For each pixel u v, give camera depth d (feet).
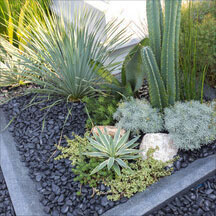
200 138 7.16
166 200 6.22
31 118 9.01
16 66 9.91
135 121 7.58
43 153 7.70
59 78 9.06
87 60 8.74
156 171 6.75
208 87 9.75
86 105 8.66
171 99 8.02
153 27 7.66
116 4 10.33
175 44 7.45
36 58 8.98
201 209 6.33
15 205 6.42
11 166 7.50
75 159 7.13
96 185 6.61
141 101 7.98
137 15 11.07
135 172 6.63
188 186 6.48
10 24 9.39
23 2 10.32
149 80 7.48
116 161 6.90
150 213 6.20
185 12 9.71
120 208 6.08
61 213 6.19
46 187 6.77
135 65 8.29
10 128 8.77
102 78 8.79
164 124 7.83
